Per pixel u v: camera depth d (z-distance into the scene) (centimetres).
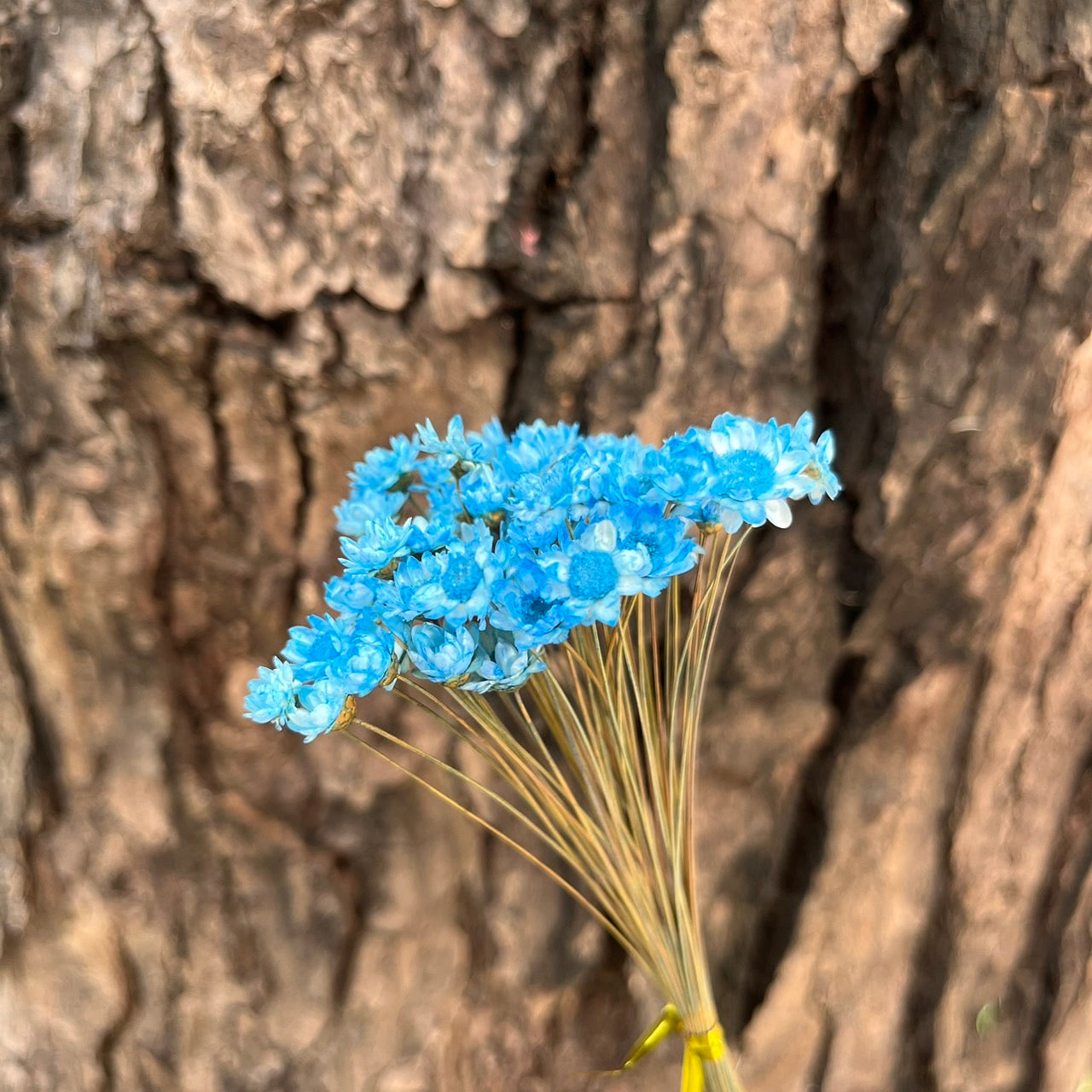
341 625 14
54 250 19
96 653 22
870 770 24
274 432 21
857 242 20
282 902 24
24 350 20
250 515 21
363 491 16
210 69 18
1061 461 21
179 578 21
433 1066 25
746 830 24
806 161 20
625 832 16
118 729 22
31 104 19
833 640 23
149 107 19
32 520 21
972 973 26
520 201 20
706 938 25
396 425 21
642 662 16
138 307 19
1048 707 23
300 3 18
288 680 14
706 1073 17
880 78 19
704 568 21
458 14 19
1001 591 22
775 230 20
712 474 14
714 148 19
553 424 21
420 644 13
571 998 25
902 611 22
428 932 24
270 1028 24
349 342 20
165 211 19
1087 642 23
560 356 21
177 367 20
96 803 23
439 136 19
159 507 21
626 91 19
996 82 19
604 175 20
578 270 20
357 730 23
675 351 21
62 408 20
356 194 19
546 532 14
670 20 19
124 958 24
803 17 19
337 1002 24
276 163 19
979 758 24
